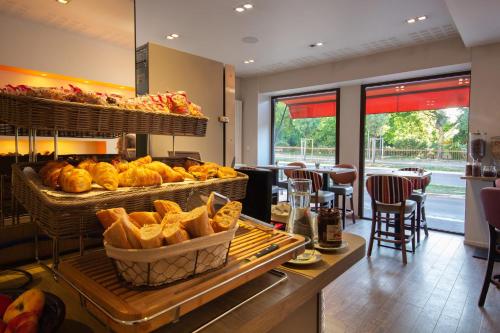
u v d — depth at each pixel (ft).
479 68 12.12
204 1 9.75
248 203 3.98
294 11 10.50
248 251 2.62
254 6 10.17
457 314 7.16
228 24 11.61
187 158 3.87
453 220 15.19
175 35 12.77
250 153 20.86
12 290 2.35
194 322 2.10
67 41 5.08
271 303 2.35
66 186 2.16
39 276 2.97
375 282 8.80
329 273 3.05
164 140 5.47
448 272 9.52
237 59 16.30
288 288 2.60
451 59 13.29
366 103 17.08
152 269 1.86
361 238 4.02
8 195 3.22
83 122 2.63
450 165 14.99
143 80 5.46
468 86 14.20
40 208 2.16
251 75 20.03
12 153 3.75
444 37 13.15
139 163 2.95
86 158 3.08
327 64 17.02
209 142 6.36
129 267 1.88
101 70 5.37
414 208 11.23
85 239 3.58
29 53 4.78
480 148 11.83
